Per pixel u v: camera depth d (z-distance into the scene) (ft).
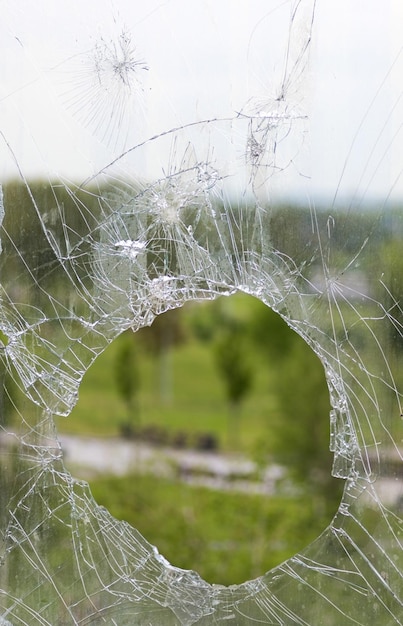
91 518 4.12
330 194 4.04
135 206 4.09
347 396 4.03
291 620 4.00
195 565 8.11
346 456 4.02
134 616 4.08
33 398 4.12
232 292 4.09
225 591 4.04
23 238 4.12
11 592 4.09
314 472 9.30
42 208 4.11
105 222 4.10
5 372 4.12
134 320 4.11
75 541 4.10
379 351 4.02
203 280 4.09
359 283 4.02
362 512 4.01
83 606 4.09
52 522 4.10
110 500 9.62
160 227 4.09
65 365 4.12
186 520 8.82
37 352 4.12
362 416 4.02
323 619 3.99
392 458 4.00
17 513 4.10
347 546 4.00
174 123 4.07
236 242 4.08
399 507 4.00
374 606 3.99
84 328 4.12
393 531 4.00
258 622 4.02
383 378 4.01
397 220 4.02
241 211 4.07
